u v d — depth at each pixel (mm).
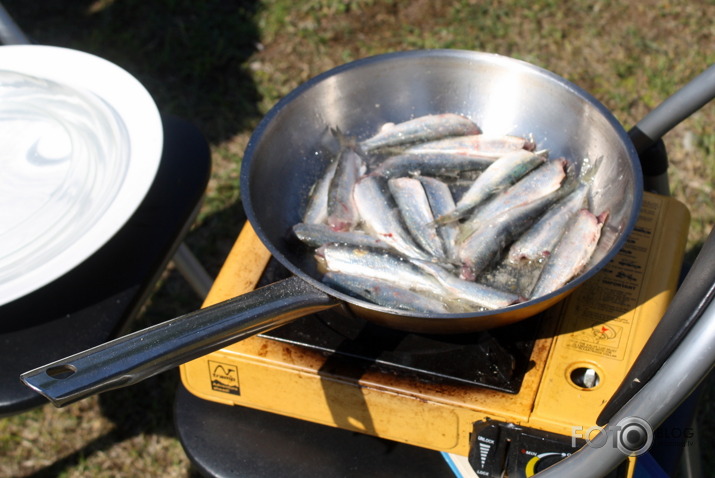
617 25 1767
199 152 795
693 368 512
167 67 1716
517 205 738
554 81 722
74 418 1175
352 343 656
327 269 697
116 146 704
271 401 674
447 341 652
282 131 727
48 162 724
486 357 642
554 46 1714
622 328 657
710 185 1423
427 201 759
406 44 1740
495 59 741
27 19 1873
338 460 680
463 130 777
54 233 666
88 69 763
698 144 1485
